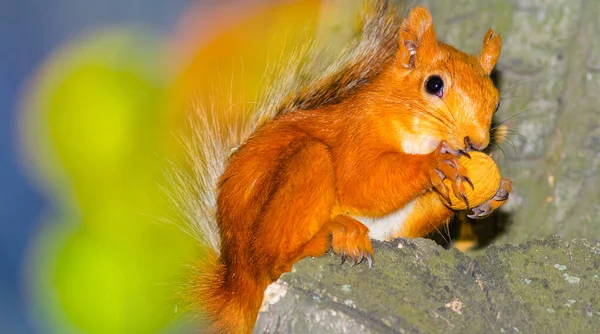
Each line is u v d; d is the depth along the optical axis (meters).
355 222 3.50
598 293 3.50
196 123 3.65
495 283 3.49
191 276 3.58
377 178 3.56
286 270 3.52
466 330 3.45
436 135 3.57
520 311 3.48
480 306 3.47
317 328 3.44
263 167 3.56
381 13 3.67
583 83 3.76
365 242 3.49
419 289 3.47
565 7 3.76
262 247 3.53
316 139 3.58
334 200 3.56
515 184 3.77
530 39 3.77
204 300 3.57
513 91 3.78
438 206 3.59
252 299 3.55
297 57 3.66
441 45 3.60
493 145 3.74
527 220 3.77
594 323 3.48
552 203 3.77
